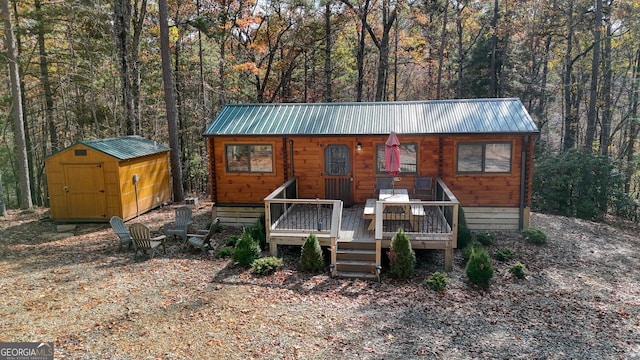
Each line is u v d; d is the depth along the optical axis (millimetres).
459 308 7711
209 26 19938
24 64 19828
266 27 26312
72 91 24812
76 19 17859
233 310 7234
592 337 6734
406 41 26156
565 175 17328
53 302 7383
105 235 12062
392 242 9078
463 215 11359
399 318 7223
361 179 12586
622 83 27875
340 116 13102
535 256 10703
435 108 13102
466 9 26797
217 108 26562
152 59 23062
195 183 25406
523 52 26750
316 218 11391
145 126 25047
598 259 10898
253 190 13008
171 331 6410
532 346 6398
